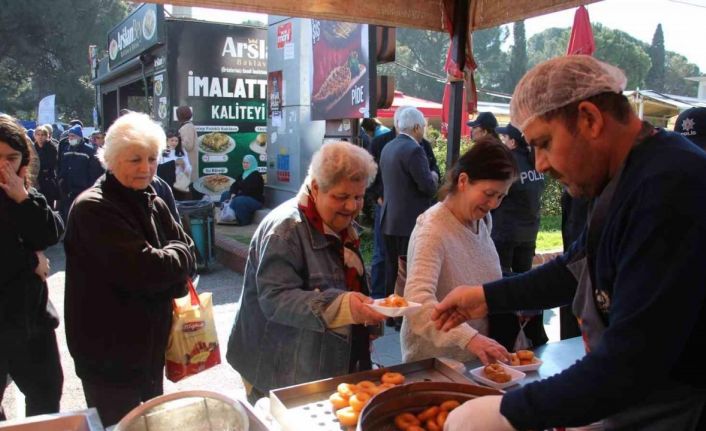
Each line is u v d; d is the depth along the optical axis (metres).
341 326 1.79
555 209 11.28
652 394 1.18
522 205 4.61
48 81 37.78
